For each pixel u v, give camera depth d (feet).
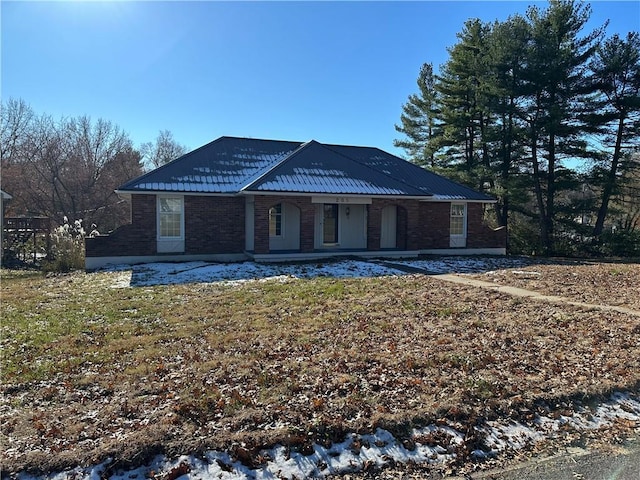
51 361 20.04
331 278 44.96
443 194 71.97
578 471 12.29
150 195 57.36
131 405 15.37
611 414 15.48
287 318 27.84
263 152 72.38
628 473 12.19
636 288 40.34
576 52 84.28
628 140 87.04
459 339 23.15
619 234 86.79
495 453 13.12
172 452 12.27
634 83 83.46
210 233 60.18
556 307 31.40
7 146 117.80
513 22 85.66
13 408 15.46
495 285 41.70
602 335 24.03
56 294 36.96
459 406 15.16
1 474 11.23
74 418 14.56
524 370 18.75
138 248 57.21
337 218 66.13
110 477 11.44
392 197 63.10
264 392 16.28
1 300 34.40
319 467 12.20
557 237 90.33
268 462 12.26
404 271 51.42
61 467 11.57
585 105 86.02
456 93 102.17
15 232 69.67
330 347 21.68
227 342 22.70
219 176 62.90
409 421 14.12
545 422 14.80
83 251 58.29
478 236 75.05
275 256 57.67
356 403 15.34
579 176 90.12
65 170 118.93
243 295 35.70
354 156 79.20
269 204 57.67
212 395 15.97
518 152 92.68
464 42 101.24
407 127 126.72
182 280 44.11
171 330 25.25
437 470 12.29
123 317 28.43
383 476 12.00
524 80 85.61
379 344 22.22
